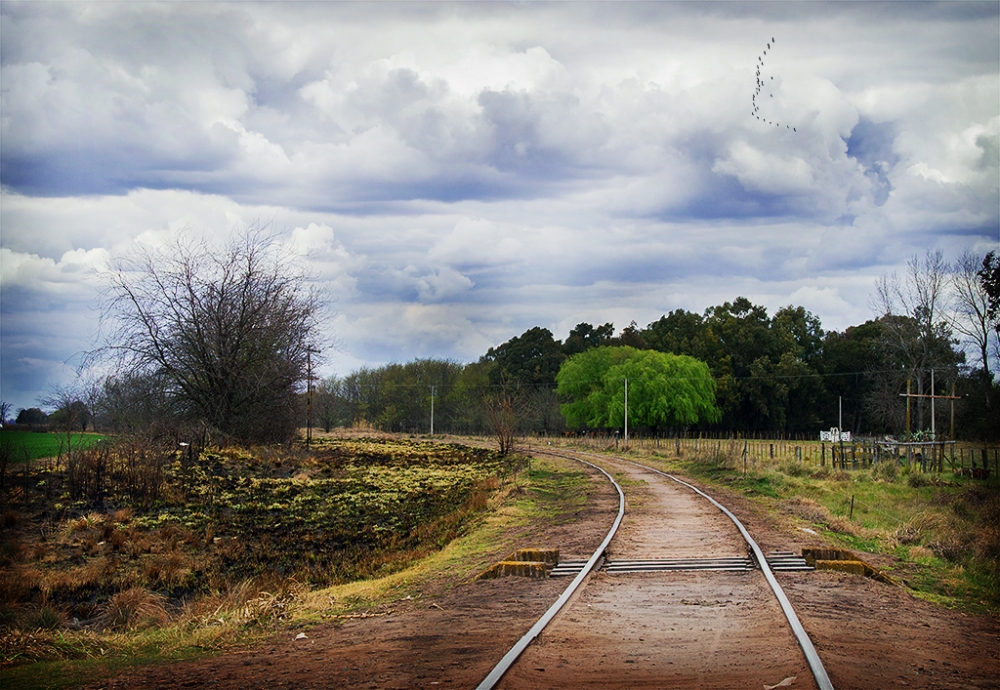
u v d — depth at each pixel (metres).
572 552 16.08
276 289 46.34
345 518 26.69
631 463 45.00
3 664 10.01
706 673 8.10
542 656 8.77
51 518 23.55
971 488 27.58
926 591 13.20
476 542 19.83
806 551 14.83
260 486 31.94
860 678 7.90
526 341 113.25
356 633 10.85
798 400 100.25
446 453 52.59
